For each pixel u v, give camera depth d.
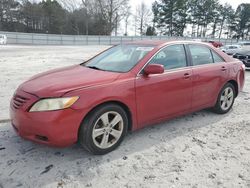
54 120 2.86
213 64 4.66
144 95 3.56
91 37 49.66
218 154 3.45
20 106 3.05
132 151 3.47
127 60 3.85
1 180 2.77
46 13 63.16
